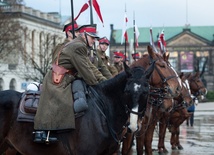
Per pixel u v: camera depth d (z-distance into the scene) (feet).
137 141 42.88
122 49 410.31
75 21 39.06
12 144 29.60
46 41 196.44
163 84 42.52
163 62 43.14
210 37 435.53
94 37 30.91
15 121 29.40
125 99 27.94
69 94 28.73
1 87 218.38
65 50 29.35
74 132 28.55
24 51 181.47
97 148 28.53
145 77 28.14
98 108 28.91
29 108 29.01
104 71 40.16
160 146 55.88
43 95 28.86
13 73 217.56
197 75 79.05
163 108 45.73
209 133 84.69
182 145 65.41
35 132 28.58
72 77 29.40
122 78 28.86
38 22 250.16
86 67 29.12
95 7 42.91
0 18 154.40
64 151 28.73
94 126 28.50
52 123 28.25
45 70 158.81
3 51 167.84
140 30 422.41
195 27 449.48
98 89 29.63
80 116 28.58
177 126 60.34
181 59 427.74
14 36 162.81
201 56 429.38
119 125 29.04
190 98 60.44
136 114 27.55
